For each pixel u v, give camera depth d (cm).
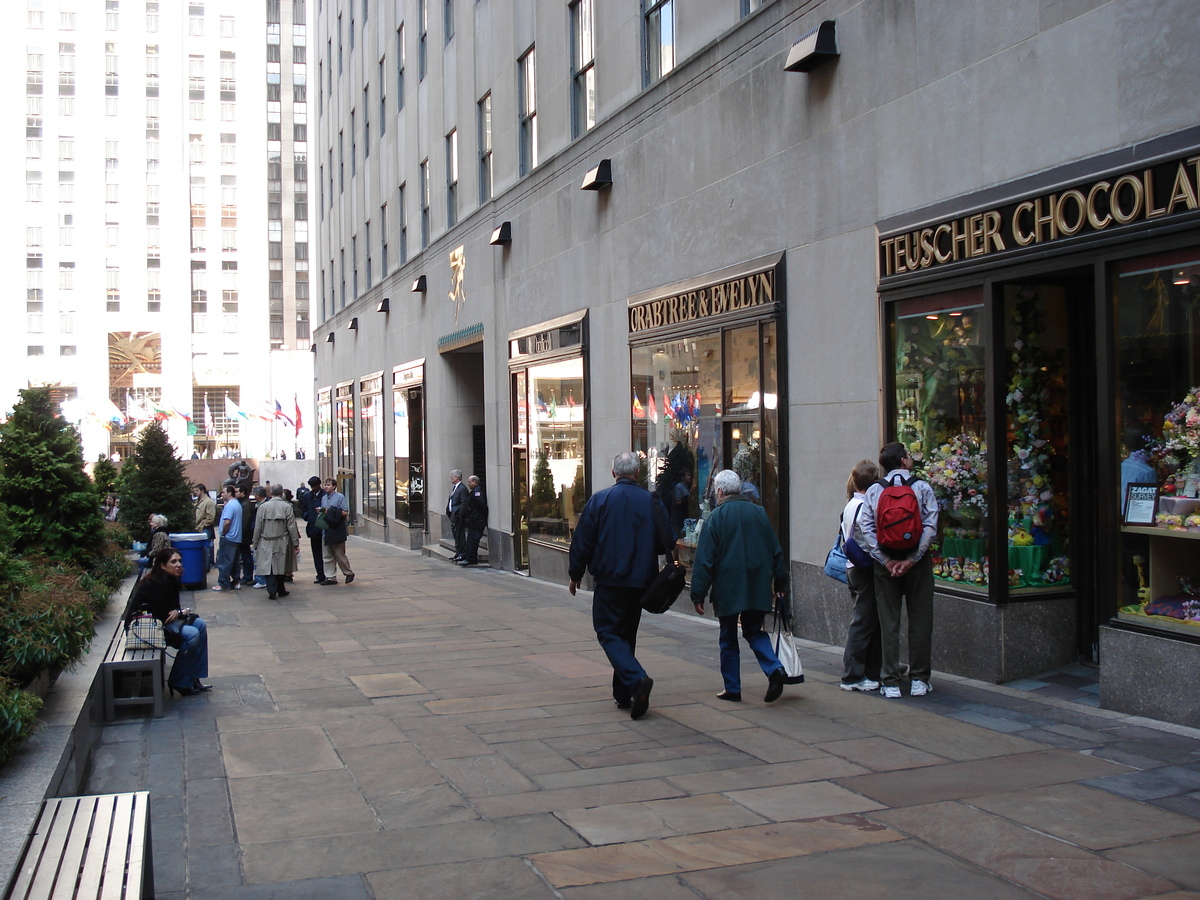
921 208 866
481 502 2117
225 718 767
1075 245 707
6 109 7619
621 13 1448
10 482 1093
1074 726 661
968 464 825
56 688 660
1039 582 810
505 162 1978
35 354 7619
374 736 698
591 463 1583
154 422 1897
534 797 554
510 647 1080
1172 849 455
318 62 4397
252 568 1792
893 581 762
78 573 1040
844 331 971
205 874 456
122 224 7738
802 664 911
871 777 573
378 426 3259
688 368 1272
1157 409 659
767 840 482
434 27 2520
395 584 1800
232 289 7950
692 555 1280
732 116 1162
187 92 7925
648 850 473
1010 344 797
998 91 787
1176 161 633
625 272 1453
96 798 437
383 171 3161
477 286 2170
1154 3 660
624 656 737
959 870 441
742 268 1132
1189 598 651
